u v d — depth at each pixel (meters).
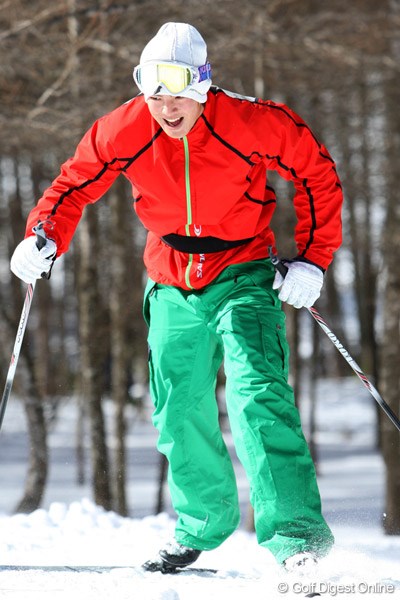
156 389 8.56
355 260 56.12
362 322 57.50
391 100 32.62
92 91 24.20
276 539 7.68
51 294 69.56
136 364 56.72
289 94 30.70
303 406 66.88
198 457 8.46
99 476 28.53
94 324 28.98
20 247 8.37
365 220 35.41
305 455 7.84
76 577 7.98
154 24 25.12
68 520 12.48
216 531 8.53
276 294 8.49
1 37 22.86
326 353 82.25
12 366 8.55
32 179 48.62
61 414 57.75
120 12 23.52
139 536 11.26
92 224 29.09
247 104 7.99
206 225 8.24
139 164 8.02
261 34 25.17
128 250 39.03
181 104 7.63
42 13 22.75
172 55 7.54
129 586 7.56
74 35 23.66
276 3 25.88
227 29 25.88
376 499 38.06
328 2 29.77
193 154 7.89
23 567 8.71
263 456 7.71
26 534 11.20
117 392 32.66
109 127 8.05
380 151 33.19
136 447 52.97
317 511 7.76
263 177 8.30
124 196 32.19
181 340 8.48
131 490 41.91
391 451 32.16
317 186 8.38
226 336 8.15
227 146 7.86
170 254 8.54
